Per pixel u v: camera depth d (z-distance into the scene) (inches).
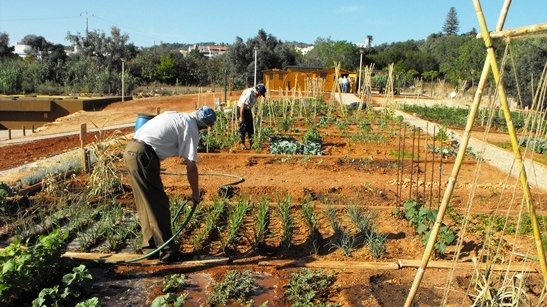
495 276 203.3
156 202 217.8
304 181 384.8
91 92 1608.0
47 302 183.9
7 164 491.2
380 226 275.1
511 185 386.0
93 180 310.3
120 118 1083.9
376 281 210.4
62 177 370.9
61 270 206.7
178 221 269.1
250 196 320.5
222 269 219.3
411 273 217.0
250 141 522.6
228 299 191.9
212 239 254.7
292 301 192.4
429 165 456.1
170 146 216.1
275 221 283.3
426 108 1018.1
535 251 237.5
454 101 1166.3
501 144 623.8
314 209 302.5
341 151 522.9
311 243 250.4
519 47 1008.2
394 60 2496.3
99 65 1945.1
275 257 232.8
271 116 770.8
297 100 991.0
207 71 2057.1
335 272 216.5
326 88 1455.5
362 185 366.0
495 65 132.2
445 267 221.3
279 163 454.3
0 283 172.9
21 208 296.7
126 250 237.6
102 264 220.1
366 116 823.7
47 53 1983.3
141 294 195.5
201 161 457.1
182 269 218.5
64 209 281.6
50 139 719.7
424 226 247.6
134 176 213.3
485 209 313.4
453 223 278.7
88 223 263.4
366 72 882.8
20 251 187.8
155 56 2097.7
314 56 2497.5
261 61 2031.3
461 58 1647.4
